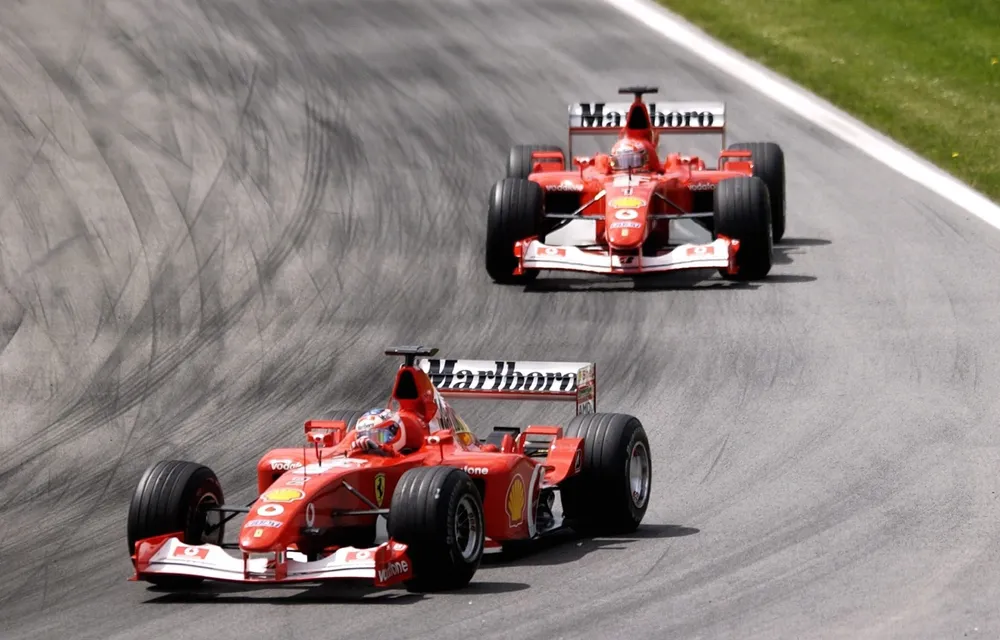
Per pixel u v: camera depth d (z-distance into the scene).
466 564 34.81
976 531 38.84
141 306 69.56
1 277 73.75
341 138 98.62
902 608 33.00
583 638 31.64
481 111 105.44
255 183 89.44
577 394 42.12
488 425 53.47
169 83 109.19
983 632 31.20
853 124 103.25
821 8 133.75
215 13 127.81
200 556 34.53
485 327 65.25
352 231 80.94
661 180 72.19
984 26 128.38
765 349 60.44
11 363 62.75
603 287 70.88
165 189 87.81
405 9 132.88
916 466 45.59
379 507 36.31
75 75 109.94
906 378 56.00
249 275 73.75
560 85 112.19
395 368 60.34
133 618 34.75
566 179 74.06
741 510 42.41
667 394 55.56
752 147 79.19
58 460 52.00
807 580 35.41
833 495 43.19
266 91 108.38
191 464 36.88
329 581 36.69
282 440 52.97
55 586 38.88
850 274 72.12
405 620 33.16
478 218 83.38
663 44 123.00
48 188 87.44
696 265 68.12
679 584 35.53
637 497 41.12
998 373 56.16
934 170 93.31
